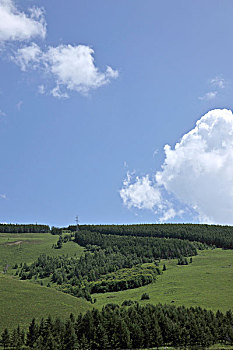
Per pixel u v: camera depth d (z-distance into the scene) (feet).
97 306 385.91
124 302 386.32
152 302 376.07
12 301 329.72
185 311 278.46
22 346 223.10
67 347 226.79
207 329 242.17
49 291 390.83
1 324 269.44
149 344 240.73
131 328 247.09
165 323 253.24
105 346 235.20
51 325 246.06
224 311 310.24
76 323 257.75
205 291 397.19
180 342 240.32
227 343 234.38
